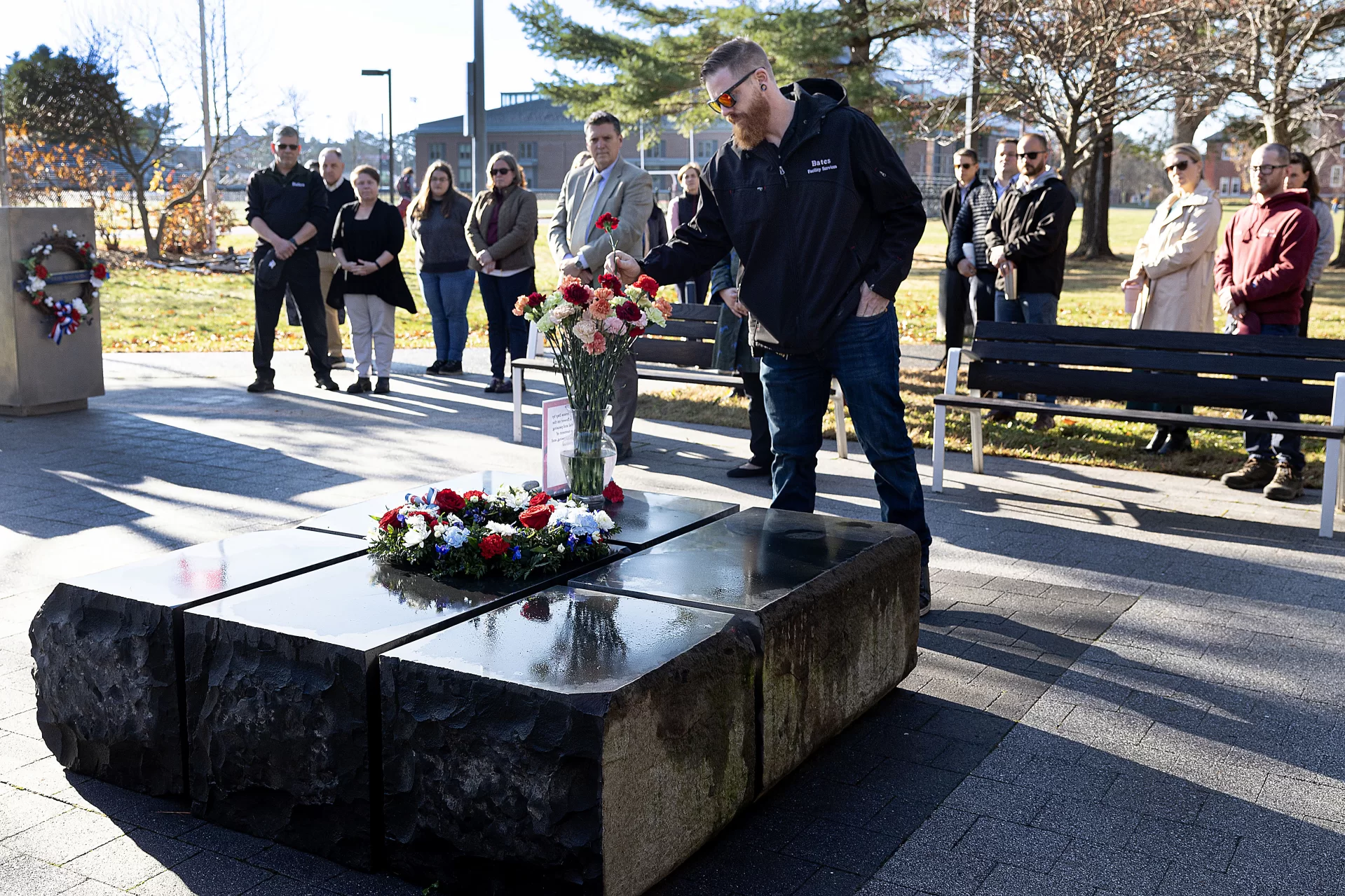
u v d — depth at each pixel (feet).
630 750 8.27
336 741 9.16
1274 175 21.48
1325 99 64.13
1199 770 10.94
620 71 74.59
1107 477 22.98
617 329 13.12
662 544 12.04
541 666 8.62
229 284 68.03
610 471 14.12
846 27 74.43
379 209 32.04
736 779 9.61
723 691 9.29
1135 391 21.26
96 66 80.89
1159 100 60.29
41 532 18.49
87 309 29.17
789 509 14.53
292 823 9.53
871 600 11.64
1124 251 114.11
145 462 23.59
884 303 14.02
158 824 9.95
